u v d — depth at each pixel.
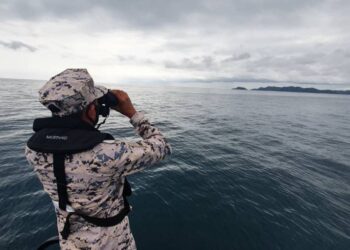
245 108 36.31
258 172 8.23
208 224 5.08
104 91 1.64
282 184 7.37
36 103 23.17
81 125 1.45
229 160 9.38
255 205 5.97
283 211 5.81
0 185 6.18
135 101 34.88
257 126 19.33
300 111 37.94
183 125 17.17
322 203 6.39
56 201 1.62
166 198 6.01
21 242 4.26
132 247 2.02
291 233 5.01
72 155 1.42
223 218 5.33
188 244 4.49
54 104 1.38
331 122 26.08
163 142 1.69
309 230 5.16
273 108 40.16
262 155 10.53
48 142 1.43
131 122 1.85
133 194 6.12
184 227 4.95
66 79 1.42
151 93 59.59
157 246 4.40
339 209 6.15
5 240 4.29
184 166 8.29
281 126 20.47
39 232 4.51
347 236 5.08
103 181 1.52
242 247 4.51
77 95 1.39
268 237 4.83
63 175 1.45
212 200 6.05
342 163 10.16
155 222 5.05
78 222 1.70
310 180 7.94
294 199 6.47
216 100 50.53
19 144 9.68
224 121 20.66
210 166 8.48
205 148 11.03
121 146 1.47
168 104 33.66
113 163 1.43
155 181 6.91
